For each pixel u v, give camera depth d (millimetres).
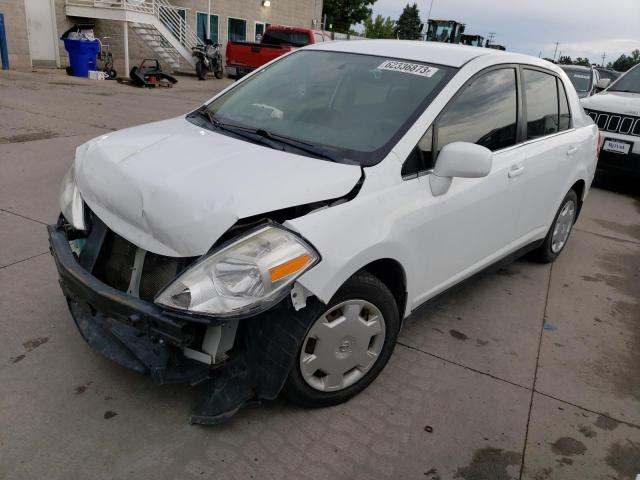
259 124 3090
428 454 2510
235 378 2441
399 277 2781
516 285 4383
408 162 2740
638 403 3033
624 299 4324
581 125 4598
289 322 2322
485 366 3221
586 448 2652
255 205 2180
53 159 6363
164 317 2109
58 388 2678
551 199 4211
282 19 25422
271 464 2359
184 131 3018
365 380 2811
